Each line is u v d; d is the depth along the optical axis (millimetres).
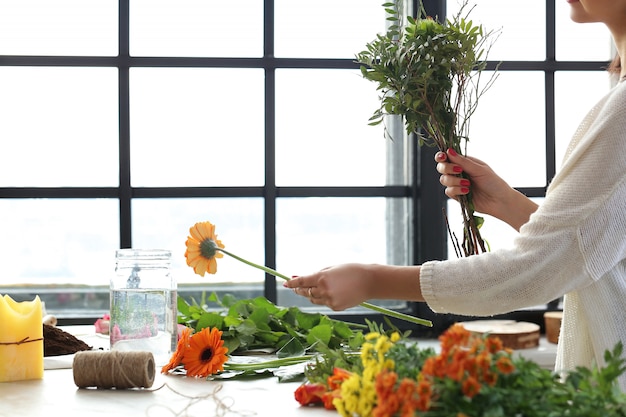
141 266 1583
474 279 1357
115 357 1376
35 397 1332
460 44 1685
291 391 1353
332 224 2777
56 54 2697
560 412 854
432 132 1757
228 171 2760
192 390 1374
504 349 936
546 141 2820
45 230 2707
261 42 2750
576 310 1428
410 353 988
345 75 2779
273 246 2736
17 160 2707
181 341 1519
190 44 2734
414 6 2727
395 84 1697
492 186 1693
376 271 1413
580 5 1506
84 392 1371
